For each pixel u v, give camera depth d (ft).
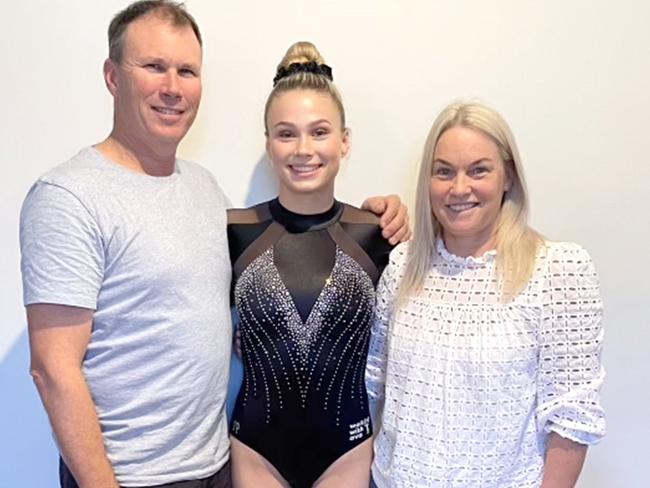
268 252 4.12
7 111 4.75
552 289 3.39
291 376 4.06
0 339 4.92
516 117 4.70
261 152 4.80
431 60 4.67
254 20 4.65
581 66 4.64
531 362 3.37
